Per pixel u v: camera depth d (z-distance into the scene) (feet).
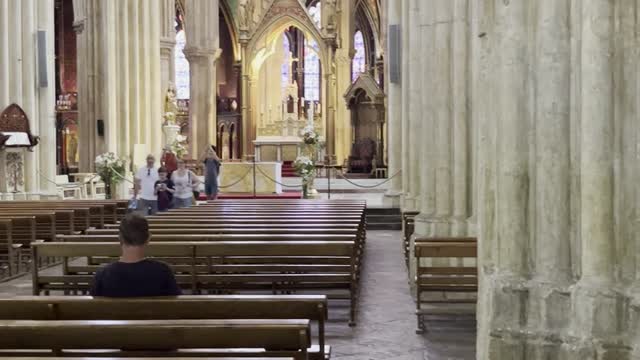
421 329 29.45
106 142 90.63
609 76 16.51
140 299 18.40
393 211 76.13
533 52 17.85
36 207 54.49
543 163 17.62
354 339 28.43
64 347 15.55
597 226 16.57
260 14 142.41
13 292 38.52
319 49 141.08
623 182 16.56
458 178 38.40
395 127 78.13
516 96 17.94
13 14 72.59
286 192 102.32
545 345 17.19
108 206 58.18
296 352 15.47
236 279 31.14
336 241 32.60
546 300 17.35
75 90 156.66
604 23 16.43
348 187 108.17
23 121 71.41
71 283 31.86
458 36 38.14
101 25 90.79
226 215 46.93
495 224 18.53
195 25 126.41
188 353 16.80
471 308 32.37
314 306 18.48
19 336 15.56
